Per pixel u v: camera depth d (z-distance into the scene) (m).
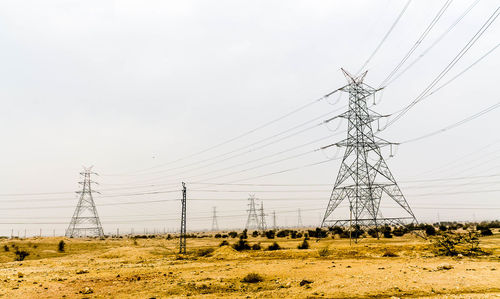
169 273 27.41
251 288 20.14
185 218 51.53
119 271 29.72
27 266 38.88
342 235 75.00
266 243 71.56
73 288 21.50
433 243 36.16
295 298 16.48
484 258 28.12
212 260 40.06
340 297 16.20
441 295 15.23
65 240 86.62
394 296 15.63
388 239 60.25
